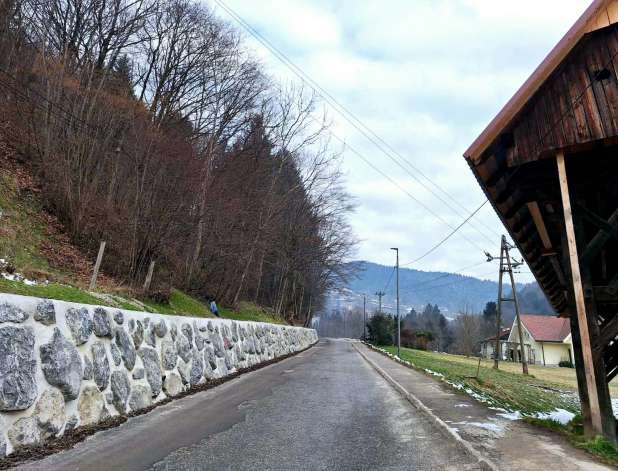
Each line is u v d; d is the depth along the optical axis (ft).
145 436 20.66
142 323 28.55
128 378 25.27
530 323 193.77
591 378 20.29
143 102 80.59
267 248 106.73
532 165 24.75
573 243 21.74
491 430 23.22
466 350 198.90
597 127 22.24
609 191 23.67
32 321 18.29
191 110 89.71
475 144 23.86
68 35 65.51
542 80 22.95
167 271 63.16
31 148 52.16
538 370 127.75
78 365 20.67
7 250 36.40
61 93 53.98
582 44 23.31
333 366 61.77
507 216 28.94
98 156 55.77
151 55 88.94
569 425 25.53
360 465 17.76
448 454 19.67
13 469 15.44
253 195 93.45
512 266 102.17
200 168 68.59
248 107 98.02
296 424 24.31
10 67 54.44
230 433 21.91
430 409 29.19
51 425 18.45
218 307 78.95
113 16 75.61
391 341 181.06
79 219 47.93
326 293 197.47
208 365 38.70
